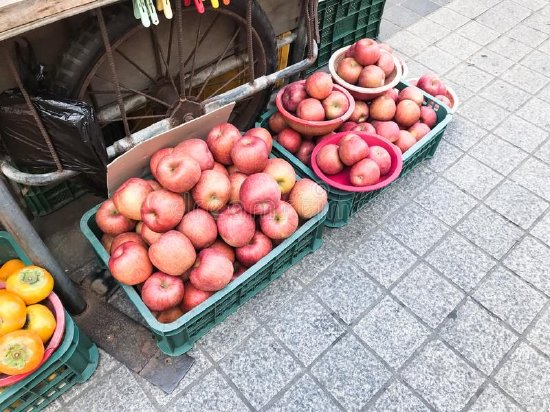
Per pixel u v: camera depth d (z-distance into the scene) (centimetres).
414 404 202
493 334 225
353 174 231
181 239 184
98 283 233
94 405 198
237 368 210
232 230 194
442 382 209
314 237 246
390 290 239
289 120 246
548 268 251
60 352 174
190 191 198
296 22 290
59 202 261
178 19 188
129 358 211
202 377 207
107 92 220
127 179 211
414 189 286
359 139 230
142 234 199
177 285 190
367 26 382
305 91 246
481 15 437
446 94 321
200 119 207
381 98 270
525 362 216
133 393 201
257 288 229
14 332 159
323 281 241
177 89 244
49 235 252
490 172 298
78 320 221
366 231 264
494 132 324
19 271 176
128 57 225
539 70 378
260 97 283
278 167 215
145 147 198
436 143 294
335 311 230
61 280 198
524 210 278
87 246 249
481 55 391
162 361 210
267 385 205
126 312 226
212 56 257
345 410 200
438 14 436
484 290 241
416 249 257
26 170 211
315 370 211
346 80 267
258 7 235
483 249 258
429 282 243
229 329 221
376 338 222
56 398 197
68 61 192
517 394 206
